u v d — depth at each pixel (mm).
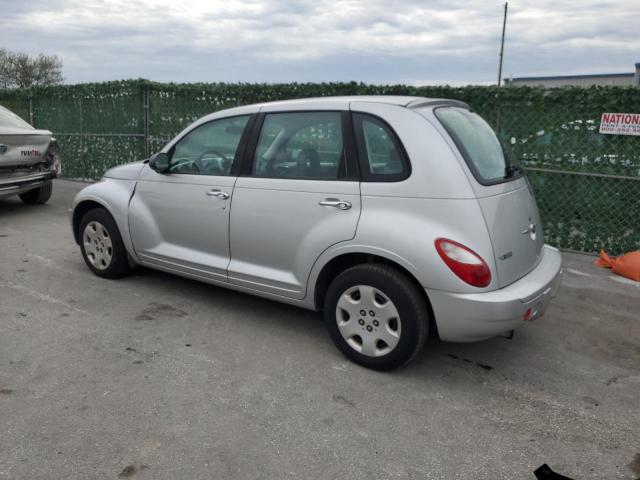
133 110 10555
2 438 2814
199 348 3945
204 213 4348
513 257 3443
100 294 4961
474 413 3211
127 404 3170
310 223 3732
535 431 3053
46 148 8508
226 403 3217
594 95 6289
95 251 5332
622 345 4246
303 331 4297
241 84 9008
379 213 3432
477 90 6957
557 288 3857
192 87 9562
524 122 6773
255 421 3047
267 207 3949
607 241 6578
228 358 3803
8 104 12852
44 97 12070
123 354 3807
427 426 3061
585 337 4379
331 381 3521
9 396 3209
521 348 4137
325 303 3758
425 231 3260
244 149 4164
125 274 5332
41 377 3443
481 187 3340
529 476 2672
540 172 6781
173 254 4637
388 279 3396
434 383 3549
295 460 2727
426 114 3494
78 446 2773
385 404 3270
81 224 5371
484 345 4160
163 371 3582
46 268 5676
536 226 3893
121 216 4945
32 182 8328
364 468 2688
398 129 3457
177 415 3076
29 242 6727
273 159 4012
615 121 6215
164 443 2824
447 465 2732
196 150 4477
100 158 11398
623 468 2760
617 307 5055
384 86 7699
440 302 3250
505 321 3211
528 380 3641
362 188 3512
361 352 3646
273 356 3852
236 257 4246
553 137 6637
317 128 3791
